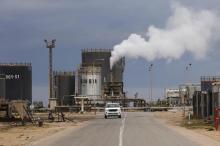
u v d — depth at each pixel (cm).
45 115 8681
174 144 2653
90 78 13338
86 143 2777
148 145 2589
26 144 2861
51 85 12112
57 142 2933
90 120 6669
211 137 3250
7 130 4484
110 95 13425
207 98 5691
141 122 5834
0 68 12319
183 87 12325
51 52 12000
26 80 12538
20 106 6388
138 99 13438
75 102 12775
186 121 5800
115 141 2866
